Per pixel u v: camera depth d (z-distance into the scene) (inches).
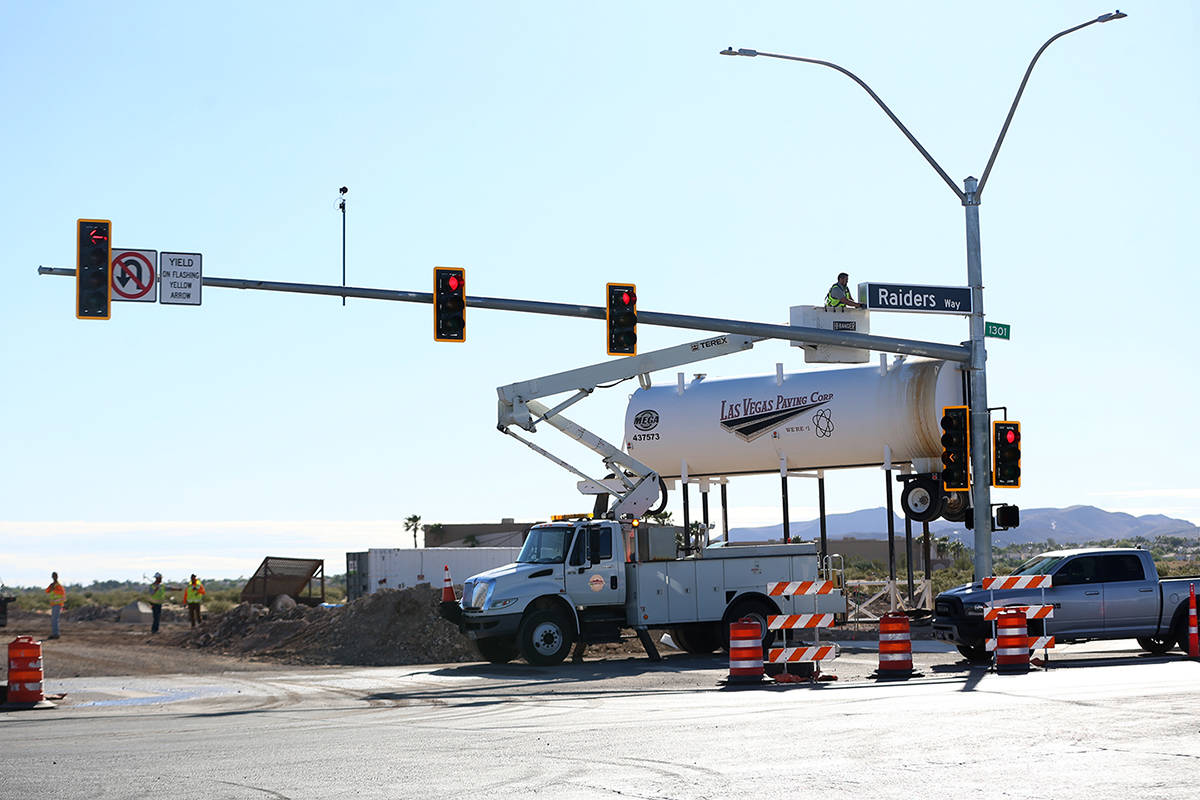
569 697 768.9
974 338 1144.2
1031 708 599.5
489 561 2011.6
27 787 428.8
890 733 522.3
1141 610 973.8
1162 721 537.0
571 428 1245.7
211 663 1200.8
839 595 1099.9
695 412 1521.9
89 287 884.6
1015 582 893.2
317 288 967.0
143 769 468.4
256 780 436.1
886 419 1395.2
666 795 390.0
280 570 1947.6
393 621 1251.2
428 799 391.9
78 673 1101.7
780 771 431.2
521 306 1002.7
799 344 1291.8
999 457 1116.5
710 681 877.2
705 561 1080.8
